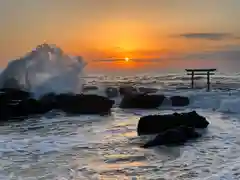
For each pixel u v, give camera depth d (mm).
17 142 10945
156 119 12250
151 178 7270
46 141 11062
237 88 27641
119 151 9602
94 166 8180
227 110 18578
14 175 7562
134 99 19750
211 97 21625
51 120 15539
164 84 33500
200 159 8703
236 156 8969
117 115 17156
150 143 10195
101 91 24609
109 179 7273
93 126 13930
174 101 20500
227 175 7305
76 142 10844
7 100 16953
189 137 11078
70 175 7535
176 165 8188
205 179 7086
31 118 16031
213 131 12398
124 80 40094
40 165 8297
